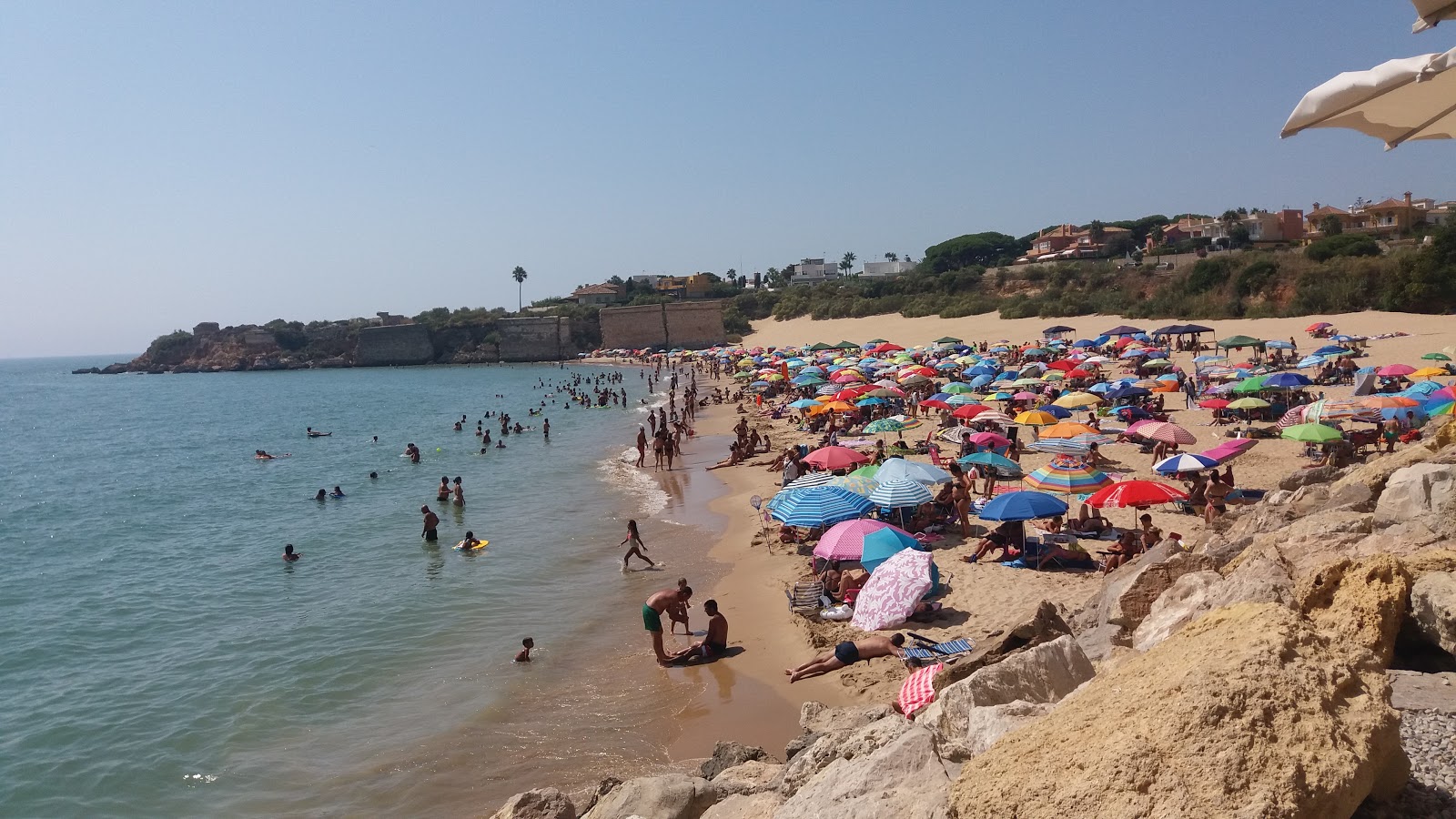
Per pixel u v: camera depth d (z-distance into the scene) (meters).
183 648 15.39
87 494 35.78
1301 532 7.21
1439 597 4.64
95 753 11.36
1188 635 3.62
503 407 66.25
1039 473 16.59
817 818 4.21
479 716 11.82
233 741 11.52
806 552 18.31
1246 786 2.73
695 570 18.23
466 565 19.84
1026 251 137.62
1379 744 2.96
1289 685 3.03
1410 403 19.80
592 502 26.61
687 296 150.12
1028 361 48.62
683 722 11.24
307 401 84.81
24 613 18.02
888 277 140.50
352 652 14.59
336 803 9.90
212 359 172.12
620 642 14.35
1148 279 84.25
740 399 55.09
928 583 12.68
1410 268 54.97
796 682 11.95
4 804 10.20
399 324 154.38
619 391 72.75
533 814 7.06
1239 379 31.50
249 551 23.17
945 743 4.52
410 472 35.59
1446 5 3.24
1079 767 3.03
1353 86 3.71
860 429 31.88
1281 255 70.50
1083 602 12.81
